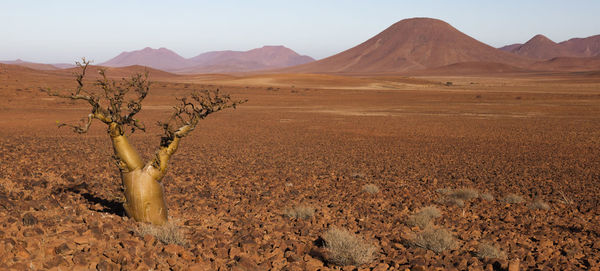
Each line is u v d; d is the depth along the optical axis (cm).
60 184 1100
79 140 2734
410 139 3428
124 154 690
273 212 1021
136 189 695
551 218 1094
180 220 831
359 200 1238
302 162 2141
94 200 940
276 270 566
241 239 698
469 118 5297
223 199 1123
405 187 1522
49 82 7881
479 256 694
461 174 1911
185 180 1414
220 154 2333
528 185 1666
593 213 1183
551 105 6988
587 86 13400
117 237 623
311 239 757
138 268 509
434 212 1049
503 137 3578
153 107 6316
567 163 2322
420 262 626
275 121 4944
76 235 603
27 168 1314
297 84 13825
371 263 630
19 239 543
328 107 7125
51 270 475
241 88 10031
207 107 708
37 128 3562
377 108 6900
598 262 709
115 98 672
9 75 8050
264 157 2284
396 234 842
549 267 657
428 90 11575
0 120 4188
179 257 580
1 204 722
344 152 2633
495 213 1138
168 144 711
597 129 4112
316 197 1276
